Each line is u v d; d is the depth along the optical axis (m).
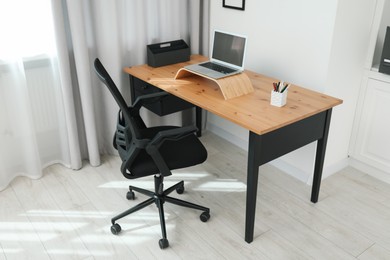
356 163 2.99
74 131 2.88
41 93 2.80
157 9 3.11
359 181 2.84
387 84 2.61
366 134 2.83
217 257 2.15
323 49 2.47
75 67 2.80
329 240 2.27
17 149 2.83
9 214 2.50
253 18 2.88
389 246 2.23
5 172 2.76
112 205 2.59
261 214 2.49
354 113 2.85
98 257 2.15
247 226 2.21
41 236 2.31
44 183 2.83
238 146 3.37
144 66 3.00
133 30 3.01
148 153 2.00
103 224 2.41
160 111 2.83
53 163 3.06
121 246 2.23
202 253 2.18
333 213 2.50
